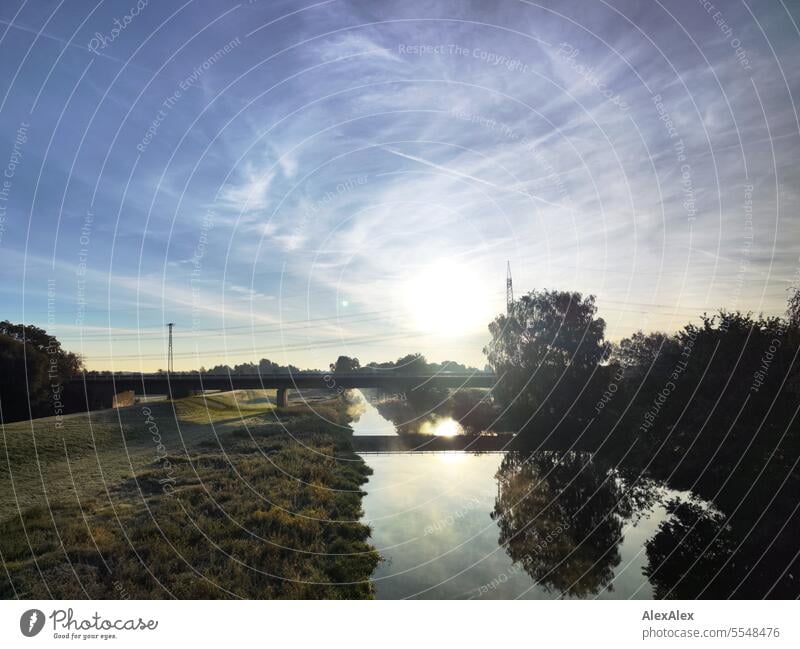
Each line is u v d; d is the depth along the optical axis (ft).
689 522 68.80
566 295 166.30
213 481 81.61
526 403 165.48
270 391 325.21
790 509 62.49
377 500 88.63
